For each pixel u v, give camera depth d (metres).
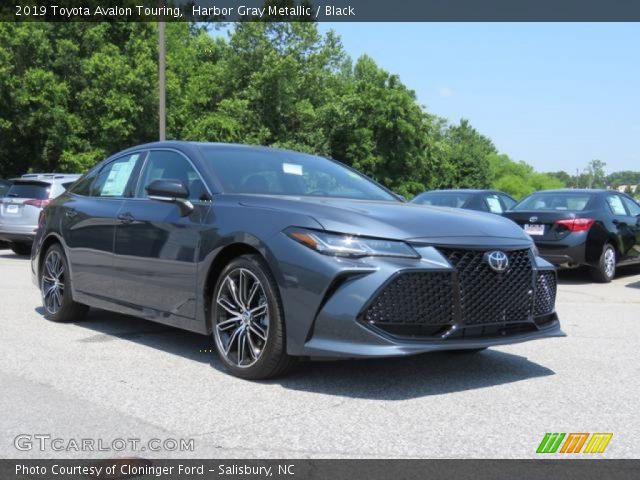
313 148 40.31
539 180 112.00
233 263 4.23
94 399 3.74
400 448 3.06
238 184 4.75
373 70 43.84
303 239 3.88
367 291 3.70
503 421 3.46
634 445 3.15
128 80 25.39
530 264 4.22
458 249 3.93
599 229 10.27
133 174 5.52
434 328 3.85
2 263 11.86
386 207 4.30
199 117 33.84
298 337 3.84
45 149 24.83
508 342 4.03
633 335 5.91
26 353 4.81
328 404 3.70
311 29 41.66
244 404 3.68
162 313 4.83
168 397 3.79
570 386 4.16
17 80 23.38
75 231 5.80
